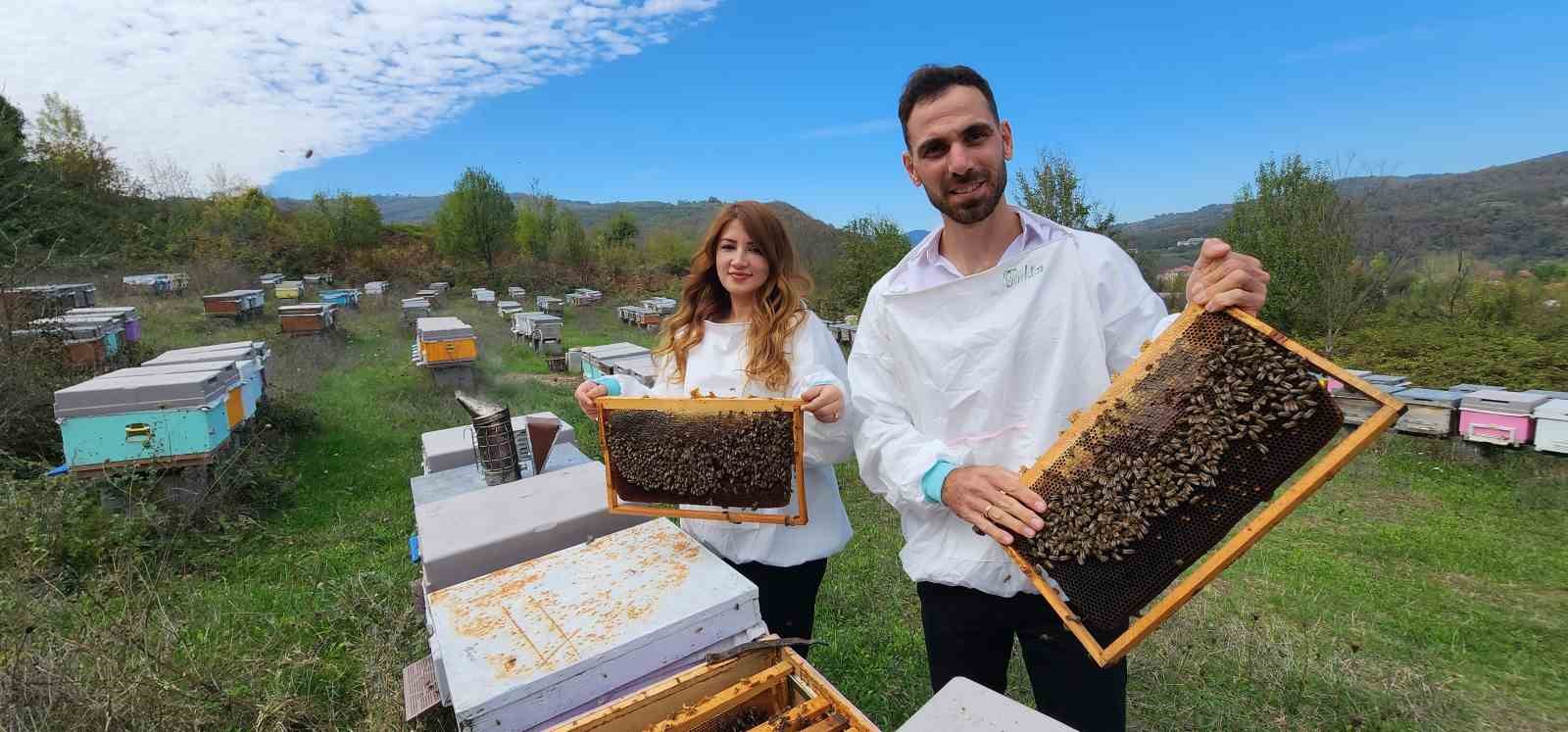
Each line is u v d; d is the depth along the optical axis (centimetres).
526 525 245
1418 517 687
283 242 3275
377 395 1175
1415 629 458
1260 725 346
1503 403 784
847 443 244
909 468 193
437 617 184
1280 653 404
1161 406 156
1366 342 1309
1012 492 168
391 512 689
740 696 157
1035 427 189
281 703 322
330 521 667
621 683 169
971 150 185
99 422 584
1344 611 484
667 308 2403
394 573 514
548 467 377
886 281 223
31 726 266
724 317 285
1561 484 735
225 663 358
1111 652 149
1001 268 192
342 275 3297
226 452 705
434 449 400
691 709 152
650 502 247
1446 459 835
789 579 257
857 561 555
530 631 175
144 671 305
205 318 1772
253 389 838
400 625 416
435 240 3791
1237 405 147
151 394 596
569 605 186
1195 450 149
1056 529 161
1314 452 139
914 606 476
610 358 1132
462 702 150
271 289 2564
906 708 361
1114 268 190
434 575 227
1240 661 392
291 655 383
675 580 196
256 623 438
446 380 1235
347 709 342
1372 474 807
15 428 698
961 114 183
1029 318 190
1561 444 744
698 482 231
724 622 185
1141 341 189
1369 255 1569
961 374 196
